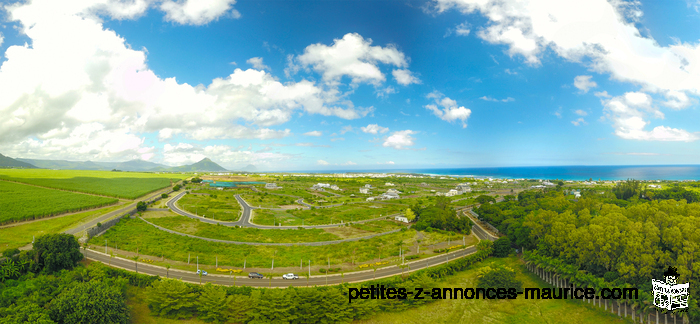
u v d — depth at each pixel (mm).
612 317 85375
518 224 149250
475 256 125938
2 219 148125
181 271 105812
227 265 114312
